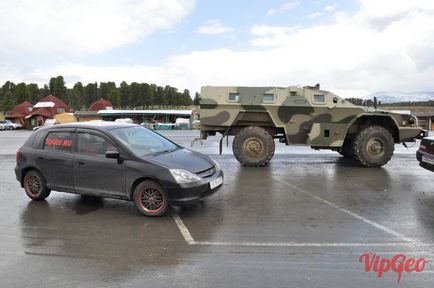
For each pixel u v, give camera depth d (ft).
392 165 33.45
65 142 20.11
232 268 12.10
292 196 21.63
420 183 25.17
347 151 37.45
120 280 11.32
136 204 17.97
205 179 18.06
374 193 22.26
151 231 15.78
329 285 10.95
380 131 31.81
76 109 334.85
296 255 13.12
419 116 111.65
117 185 18.48
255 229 15.87
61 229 16.15
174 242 14.47
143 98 312.71
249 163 32.89
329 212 18.29
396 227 16.02
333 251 13.46
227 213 18.25
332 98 32.53
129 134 20.10
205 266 12.26
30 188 21.08
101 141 19.21
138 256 13.15
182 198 17.30
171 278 11.42
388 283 11.09
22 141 75.56
